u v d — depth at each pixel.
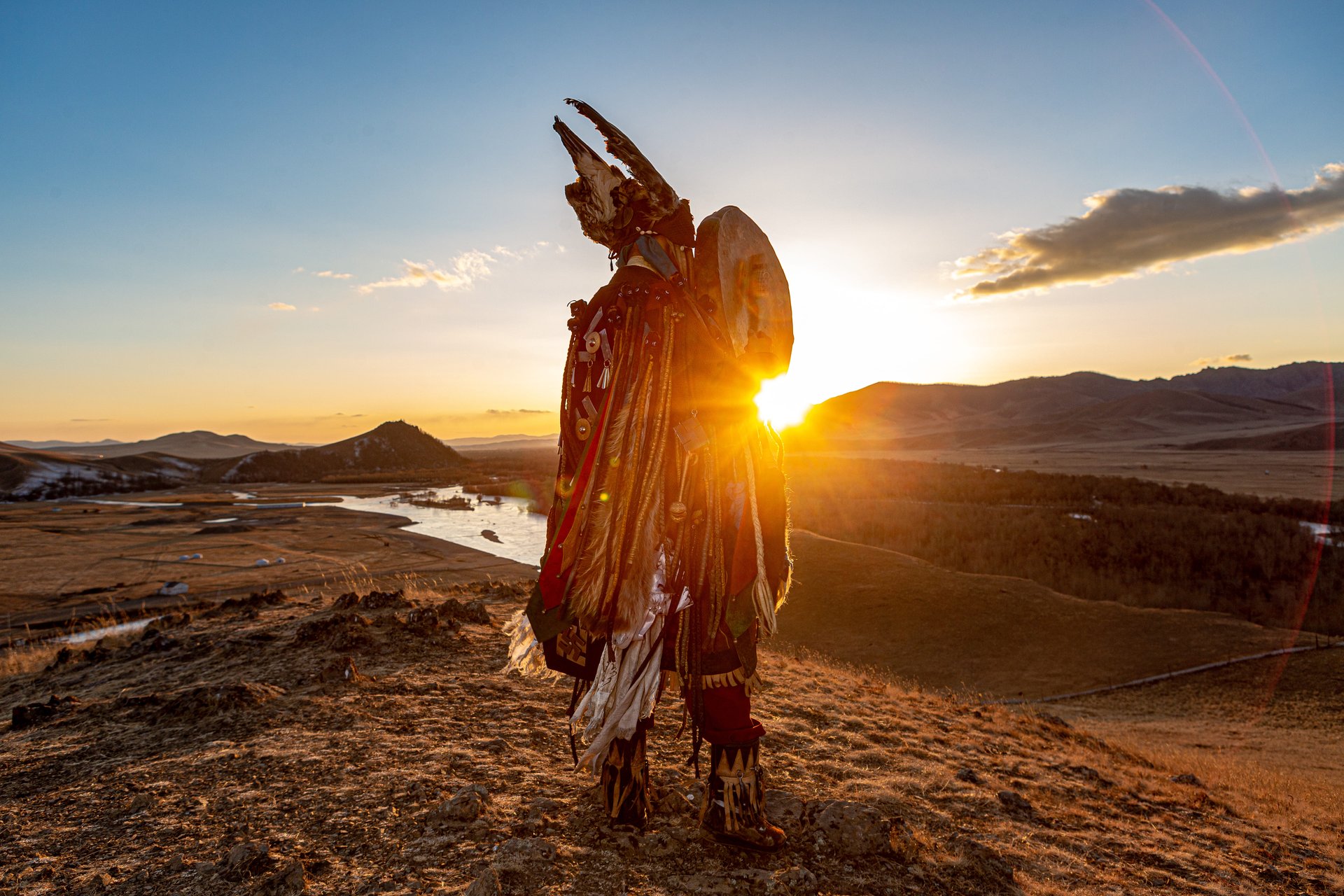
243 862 2.31
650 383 2.19
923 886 2.62
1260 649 27.09
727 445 2.24
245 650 5.93
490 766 3.35
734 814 2.42
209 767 3.29
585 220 2.40
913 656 27.61
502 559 48.25
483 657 5.60
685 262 2.39
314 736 3.73
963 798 3.90
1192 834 4.40
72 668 6.37
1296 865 4.04
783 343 2.36
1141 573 45.34
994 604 31.53
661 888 2.27
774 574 2.30
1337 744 16.44
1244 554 47.47
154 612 24.30
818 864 2.62
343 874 2.29
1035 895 2.77
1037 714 9.31
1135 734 17.88
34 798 3.02
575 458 2.32
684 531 2.21
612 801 2.68
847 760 4.29
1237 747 16.14
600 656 2.33
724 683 2.28
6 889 2.25
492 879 2.13
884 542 53.38
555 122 2.46
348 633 5.77
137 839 2.58
